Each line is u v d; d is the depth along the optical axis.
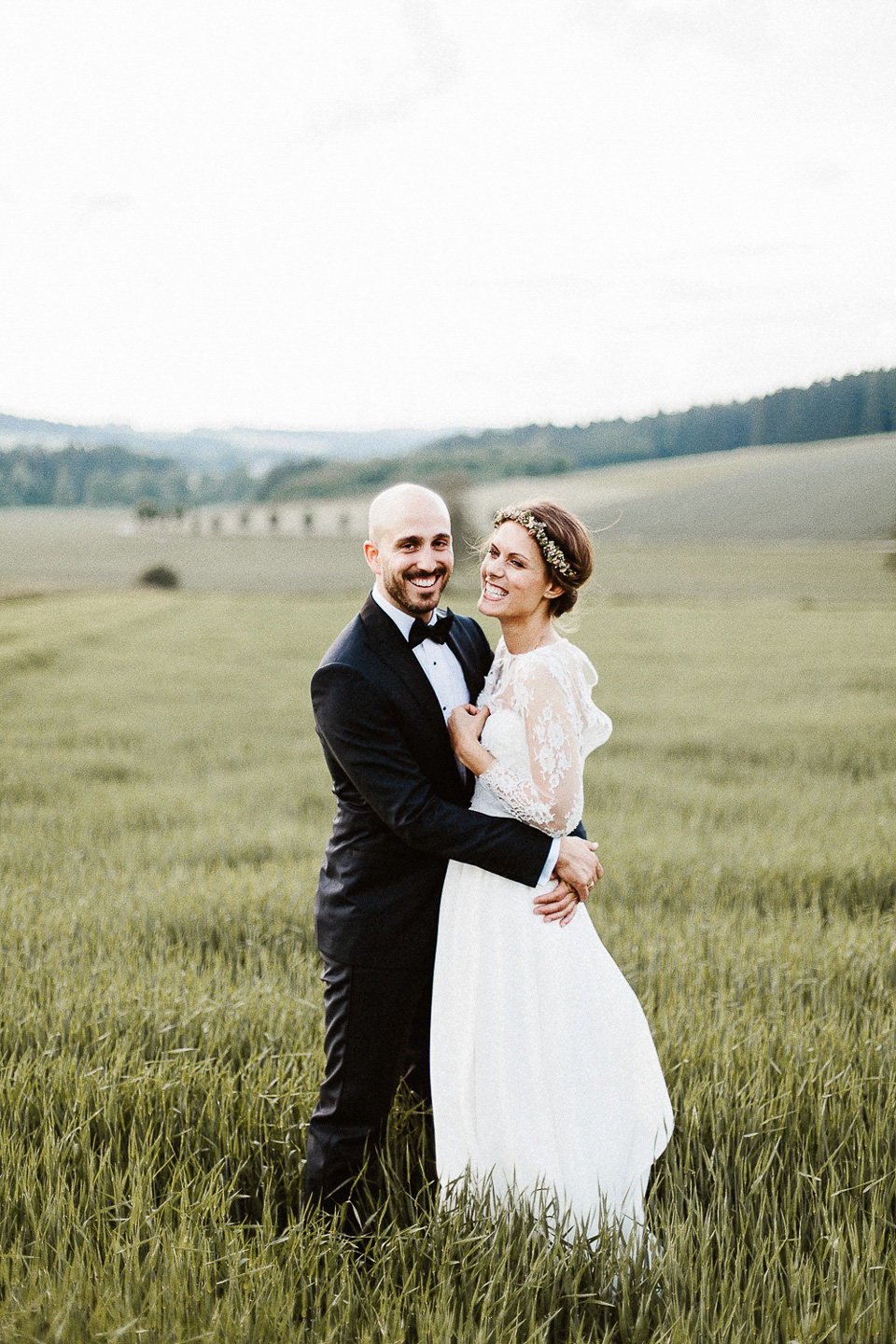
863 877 5.16
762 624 30.88
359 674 2.26
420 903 2.40
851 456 103.25
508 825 2.27
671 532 83.00
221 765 9.80
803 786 8.43
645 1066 2.43
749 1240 2.14
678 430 157.25
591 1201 2.26
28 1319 1.79
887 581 54.19
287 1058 2.83
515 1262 2.04
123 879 5.18
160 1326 1.80
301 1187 2.39
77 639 24.44
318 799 8.01
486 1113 2.32
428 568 2.22
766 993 3.52
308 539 106.69
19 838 6.33
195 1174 2.36
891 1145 2.44
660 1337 1.82
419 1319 1.83
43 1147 2.31
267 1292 1.90
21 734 11.45
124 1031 3.04
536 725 2.28
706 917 4.54
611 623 31.62
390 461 164.75
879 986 3.51
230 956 3.97
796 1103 2.59
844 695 14.93
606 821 6.96
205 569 78.19
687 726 11.97
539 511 2.35
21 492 177.12
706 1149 2.49
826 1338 1.84
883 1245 2.10
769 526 80.69
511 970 2.34
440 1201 2.24
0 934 4.09
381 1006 2.36
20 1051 2.93
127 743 11.20
